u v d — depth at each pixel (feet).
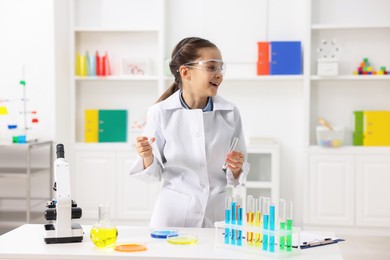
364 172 15.48
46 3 15.58
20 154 15.96
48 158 15.85
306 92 15.75
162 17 16.15
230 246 6.24
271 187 15.51
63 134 16.20
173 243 6.48
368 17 16.14
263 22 16.48
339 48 16.15
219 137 7.77
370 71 15.78
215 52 7.46
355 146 15.64
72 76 16.44
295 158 16.58
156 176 7.77
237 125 8.12
